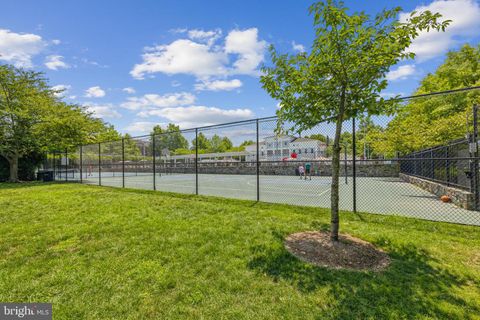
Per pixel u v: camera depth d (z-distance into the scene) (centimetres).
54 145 1589
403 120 1485
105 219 523
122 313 216
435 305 215
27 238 412
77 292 249
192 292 246
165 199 761
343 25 298
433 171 1035
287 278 268
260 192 1009
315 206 675
